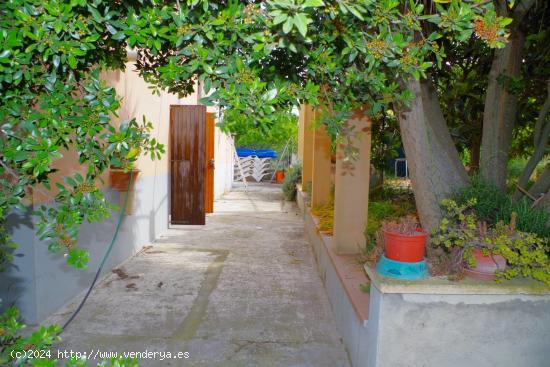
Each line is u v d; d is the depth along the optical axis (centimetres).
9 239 206
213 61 150
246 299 442
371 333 253
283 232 779
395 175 753
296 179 1182
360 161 432
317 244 572
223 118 160
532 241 240
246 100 150
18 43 131
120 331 362
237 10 142
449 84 482
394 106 285
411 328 235
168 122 753
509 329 236
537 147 359
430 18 157
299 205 1026
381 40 162
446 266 247
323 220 582
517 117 459
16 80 139
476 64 461
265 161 1783
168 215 784
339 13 150
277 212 1008
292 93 175
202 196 771
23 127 143
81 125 148
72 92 159
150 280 495
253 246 668
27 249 356
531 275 240
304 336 361
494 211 284
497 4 313
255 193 1395
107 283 482
